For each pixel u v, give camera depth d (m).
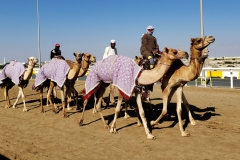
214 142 6.91
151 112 10.81
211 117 9.60
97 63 8.39
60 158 6.09
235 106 11.42
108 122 9.41
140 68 7.50
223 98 13.48
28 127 8.94
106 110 11.48
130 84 7.39
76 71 10.88
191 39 7.43
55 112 11.12
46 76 11.03
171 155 6.11
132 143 7.03
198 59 7.37
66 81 11.00
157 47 8.91
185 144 6.82
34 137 7.77
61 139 7.53
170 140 7.18
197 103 12.39
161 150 6.45
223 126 8.35
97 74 8.26
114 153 6.34
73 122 9.50
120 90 7.45
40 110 11.70
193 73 7.42
